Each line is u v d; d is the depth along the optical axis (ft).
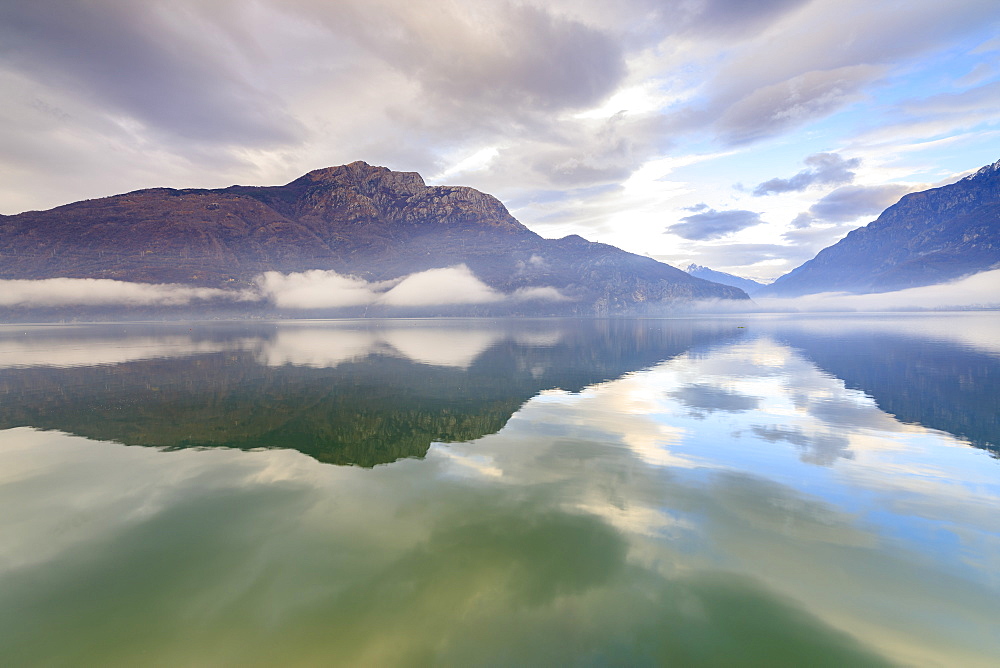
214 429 92.02
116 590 40.24
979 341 259.80
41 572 42.75
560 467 67.92
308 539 48.52
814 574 41.09
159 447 80.33
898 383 130.11
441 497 58.13
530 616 36.91
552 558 44.39
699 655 32.65
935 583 39.34
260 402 117.50
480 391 130.82
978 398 109.29
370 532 49.78
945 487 58.08
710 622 35.78
